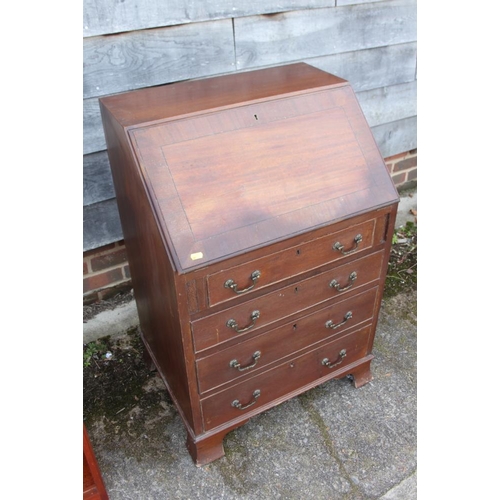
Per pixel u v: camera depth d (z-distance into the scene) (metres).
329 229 1.37
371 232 1.47
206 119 1.27
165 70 1.75
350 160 1.40
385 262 1.59
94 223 1.90
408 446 1.68
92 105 1.68
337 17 2.00
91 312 2.09
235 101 1.34
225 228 1.22
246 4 1.76
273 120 1.34
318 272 1.45
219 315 1.33
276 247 1.29
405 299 2.32
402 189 2.85
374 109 2.40
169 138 1.22
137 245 1.51
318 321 1.57
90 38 1.56
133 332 2.15
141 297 1.73
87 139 1.73
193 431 1.56
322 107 1.41
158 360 1.77
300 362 1.64
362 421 1.77
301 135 1.36
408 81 2.41
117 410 1.82
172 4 1.63
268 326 1.46
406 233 2.76
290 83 1.49
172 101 1.38
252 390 1.58
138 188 1.25
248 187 1.26
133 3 1.57
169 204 1.18
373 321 1.74
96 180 1.82
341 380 1.93
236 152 1.27
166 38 1.69
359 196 1.39
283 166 1.31
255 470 1.62
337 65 2.14
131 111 1.32
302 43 1.98
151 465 1.64
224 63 1.85
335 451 1.67
